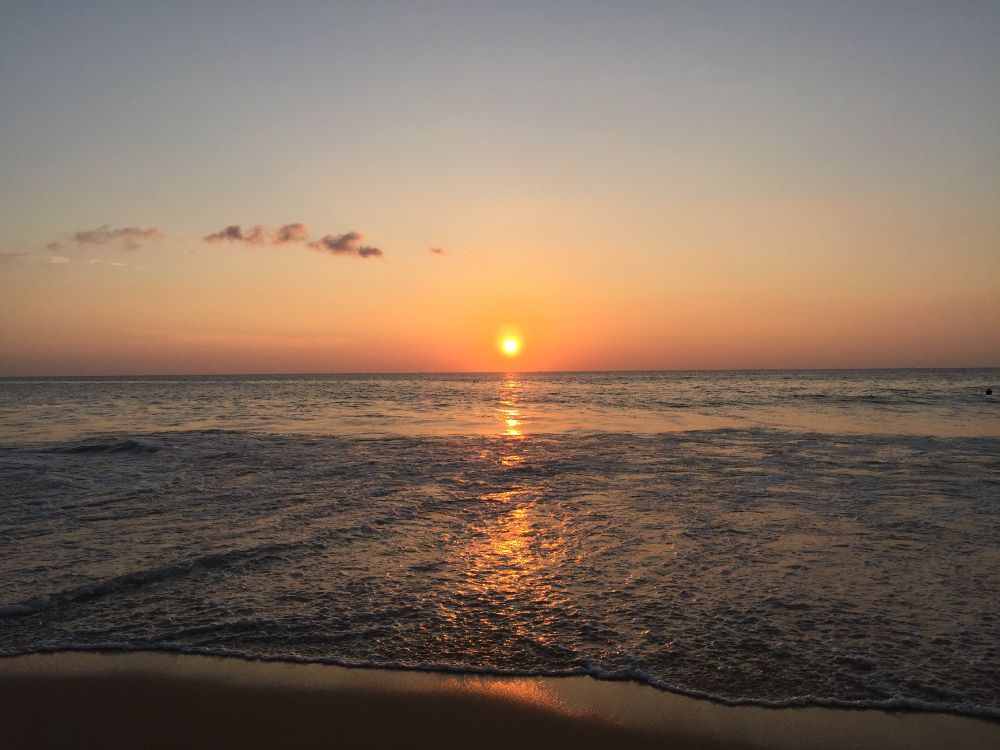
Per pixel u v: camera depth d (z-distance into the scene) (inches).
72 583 238.7
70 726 152.3
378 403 1700.3
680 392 2330.2
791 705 159.5
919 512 348.8
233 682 172.1
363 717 156.5
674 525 327.3
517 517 347.3
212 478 469.1
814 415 1112.8
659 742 146.9
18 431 856.9
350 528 322.7
